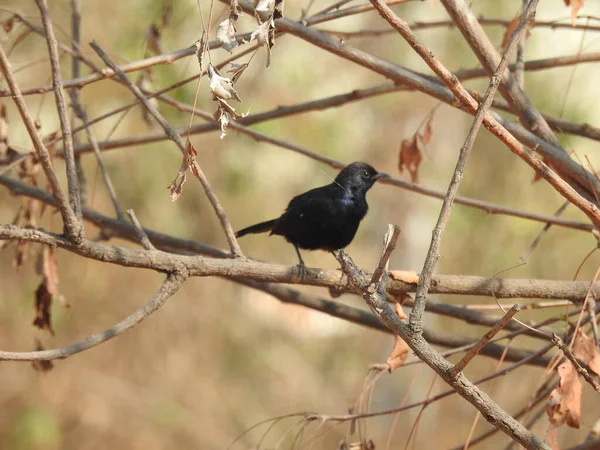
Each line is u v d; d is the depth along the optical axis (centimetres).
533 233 1738
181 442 1927
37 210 856
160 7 1166
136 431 1917
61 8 1473
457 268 1883
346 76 1780
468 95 491
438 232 445
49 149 805
